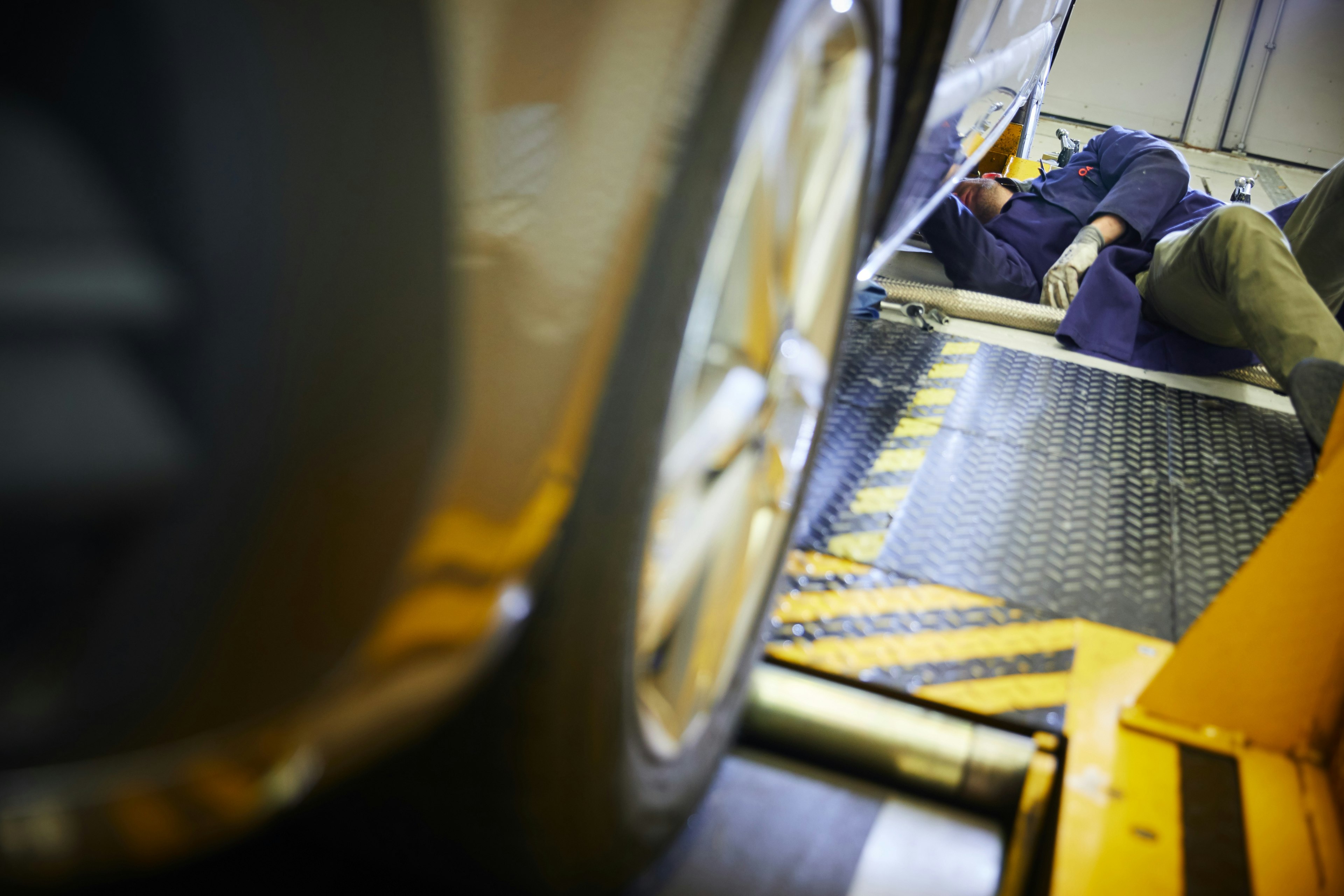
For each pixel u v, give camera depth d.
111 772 0.39
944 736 1.26
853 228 1.18
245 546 0.41
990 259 3.16
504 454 0.52
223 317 0.39
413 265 0.45
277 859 0.96
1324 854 1.08
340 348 0.43
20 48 0.33
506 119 0.49
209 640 0.40
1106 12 9.91
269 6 0.38
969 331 2.88
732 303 0.92
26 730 0.36
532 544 0.55
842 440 2.08
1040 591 1.61
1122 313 2.83
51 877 0.39
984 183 3.60
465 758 0.72
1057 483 2.00
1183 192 3.25
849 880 1.11
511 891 0.85
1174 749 1.24
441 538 0.49
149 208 0.37
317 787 0.48
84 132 0.35
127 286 0.37
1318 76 9.68
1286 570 1.20
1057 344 2.88
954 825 1.21
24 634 0.36
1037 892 1.08
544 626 0.66
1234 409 2.53
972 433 2.18
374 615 0.46
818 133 0.98
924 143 1.46
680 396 0.75
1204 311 2.71
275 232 0.40
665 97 0.56
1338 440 1.36
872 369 2.48
